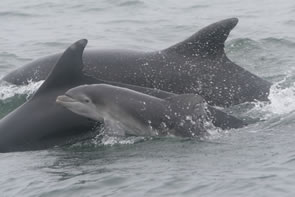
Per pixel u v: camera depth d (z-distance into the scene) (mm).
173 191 42156
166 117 52812
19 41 89625
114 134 53219
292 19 95312
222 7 105375
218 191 41625
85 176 45875
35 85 62062
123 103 53375
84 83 55656
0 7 109062
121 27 95125
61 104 53719
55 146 53875
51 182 45375
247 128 53969
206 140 51562
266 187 41531
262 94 59844
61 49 85375
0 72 75812
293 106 58219
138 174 45219
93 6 107250
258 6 104812
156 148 50594
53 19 101375
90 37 90375
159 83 59281
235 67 60469
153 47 85438
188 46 60250
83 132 54625
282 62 75062
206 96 59312
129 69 59781
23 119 54375
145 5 106750
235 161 46312
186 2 109125
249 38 83938
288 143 49500
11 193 44406
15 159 51219
